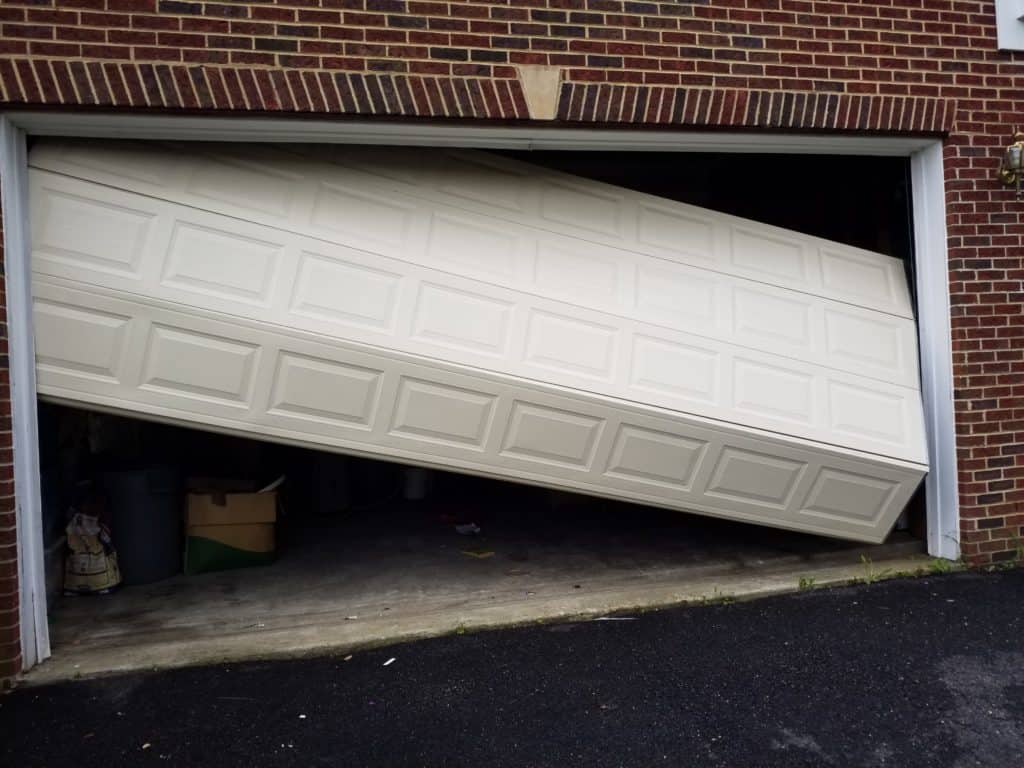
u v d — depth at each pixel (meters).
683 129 4.04
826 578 4.38
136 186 3.59
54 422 4.33
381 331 3.80
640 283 4.29
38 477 3.45
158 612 4.02
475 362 3.88
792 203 6.25
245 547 4.77
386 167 4.05
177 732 2.86
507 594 4.26
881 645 3.52
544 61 3.80
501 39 3.75
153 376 3.56
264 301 3.67
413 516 6.16
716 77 4.03
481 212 4.15
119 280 3.50
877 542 4.71
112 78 3.27
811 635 3.64
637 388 4.11
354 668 3.37
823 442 4.33
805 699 3.05
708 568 4.66
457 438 3.96
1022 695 3.05
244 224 3.70
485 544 5.31
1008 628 3.68
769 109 4.11
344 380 3.77
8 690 3.18
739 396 4.27
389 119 3.64
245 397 3.68
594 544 5.27
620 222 4.40
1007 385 4.58
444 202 4.10
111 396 3.52
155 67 3.33
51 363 3.45
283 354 3.68
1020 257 4.58
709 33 4.03
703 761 2.66
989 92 4.50
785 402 4.35
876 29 4.29
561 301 4.08
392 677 3.28
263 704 3.06
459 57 3.69
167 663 3.39
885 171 5.13
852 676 3.23
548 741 2.79
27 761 2.68
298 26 3.50
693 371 4.23
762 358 4.36
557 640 3.63
